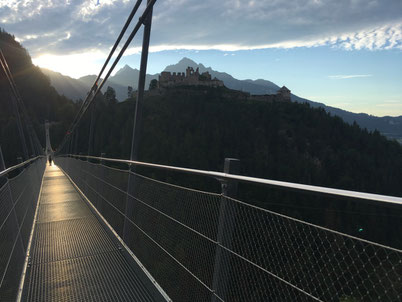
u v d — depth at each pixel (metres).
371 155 97.94
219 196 1.52
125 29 4.71
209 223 1.60
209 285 1.56
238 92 139.88
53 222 4.42
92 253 3.14
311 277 0.91
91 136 7.83
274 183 1.16
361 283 0.77
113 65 5.67
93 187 5.50
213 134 100.06
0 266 1.67
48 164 33.00
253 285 1.20
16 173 5.68
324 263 0.87
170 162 82.00
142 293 2.29
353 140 106.94
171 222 2.05
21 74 122.25
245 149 100.00
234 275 1.34
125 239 3.19
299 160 96.06
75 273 2.65
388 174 89.50
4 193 1.99
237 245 1.34
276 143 104.88
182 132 100.88
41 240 3.56
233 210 1.40
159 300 2.14
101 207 4.60
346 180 84.62
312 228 0.94
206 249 1.61
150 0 2.93
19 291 2.27
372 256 0.76
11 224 2.12
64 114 124.75
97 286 2.41
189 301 1.75
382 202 0.81
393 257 0.71
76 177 8.77
